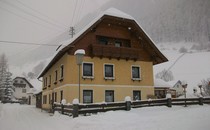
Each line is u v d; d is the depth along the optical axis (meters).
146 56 26.55
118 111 17.06
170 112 16.41
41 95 38.19
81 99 21.91
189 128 9.41
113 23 25.09
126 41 25.92
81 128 11.96
